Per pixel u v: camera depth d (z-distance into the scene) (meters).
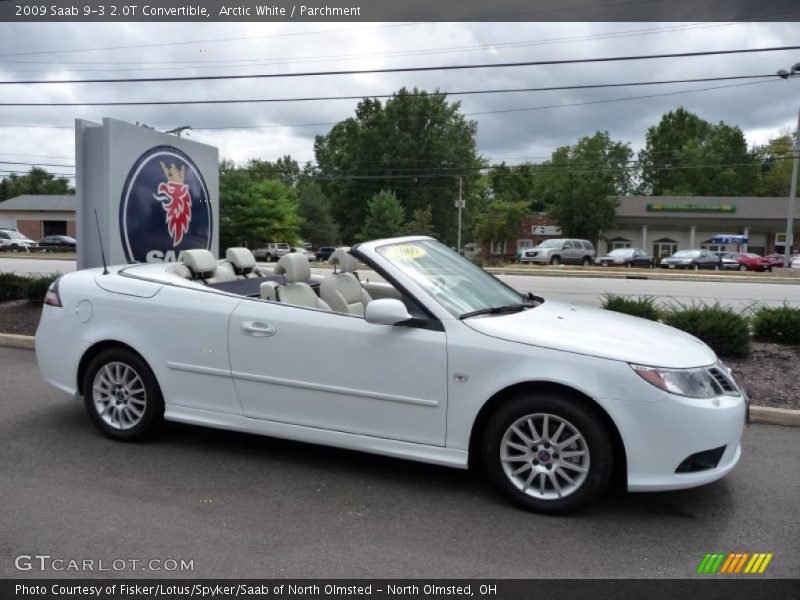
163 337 4.77
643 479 3.65
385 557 3.33
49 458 4.63
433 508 3.92
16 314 9.99
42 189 100.25
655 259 45.47
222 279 5.79
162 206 10.05
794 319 7.98
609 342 3.88
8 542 3.41
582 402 3.74
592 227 59.09
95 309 5.03
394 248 4.58
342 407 4.27
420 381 4.02
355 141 70.38
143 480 4.27
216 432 5.29
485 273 5.14
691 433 3.60
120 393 5.01
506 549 3.43
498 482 3.92
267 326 4.44
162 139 10.02
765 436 5.38
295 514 3.81
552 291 22.19
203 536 3.52
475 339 3.94
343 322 4.27
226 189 55.53
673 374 3.67
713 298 20.30
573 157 85.81
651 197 61.97
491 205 59.28
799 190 82.31
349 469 4.53
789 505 4.03
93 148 9.14
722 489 4.27
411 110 68.50
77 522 3.65
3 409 5.79
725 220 58.44
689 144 85.75
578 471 3.75
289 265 4.93
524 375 3.78
